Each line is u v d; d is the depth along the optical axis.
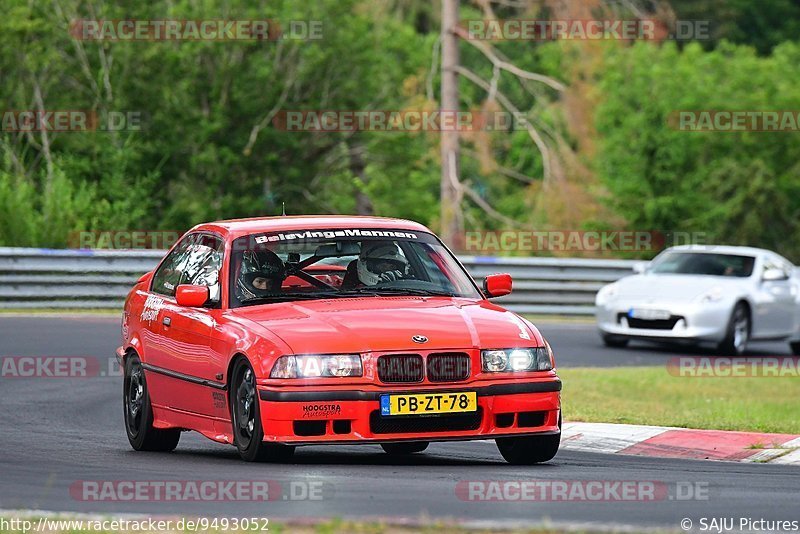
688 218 135.75
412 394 26.62
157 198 113.56
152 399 31.84
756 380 53.25
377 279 30.27
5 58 107.50
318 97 118.88
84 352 52.12
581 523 20.72
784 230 137.38
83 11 112.75
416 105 100.31
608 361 58.62
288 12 115.69
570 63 99.75
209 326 29.20
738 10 183.62
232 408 28.11
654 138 137.38
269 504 22.38
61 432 35.94
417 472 26.83
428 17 154.50
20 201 76.31
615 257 130.25
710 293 64.25
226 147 115.38
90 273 67.25
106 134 109.38
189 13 114.62
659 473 27.86
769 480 26.92
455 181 100.19
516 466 28.62
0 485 24.77
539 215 101.19
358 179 118.75
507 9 109.62
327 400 26.45
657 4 99.88
